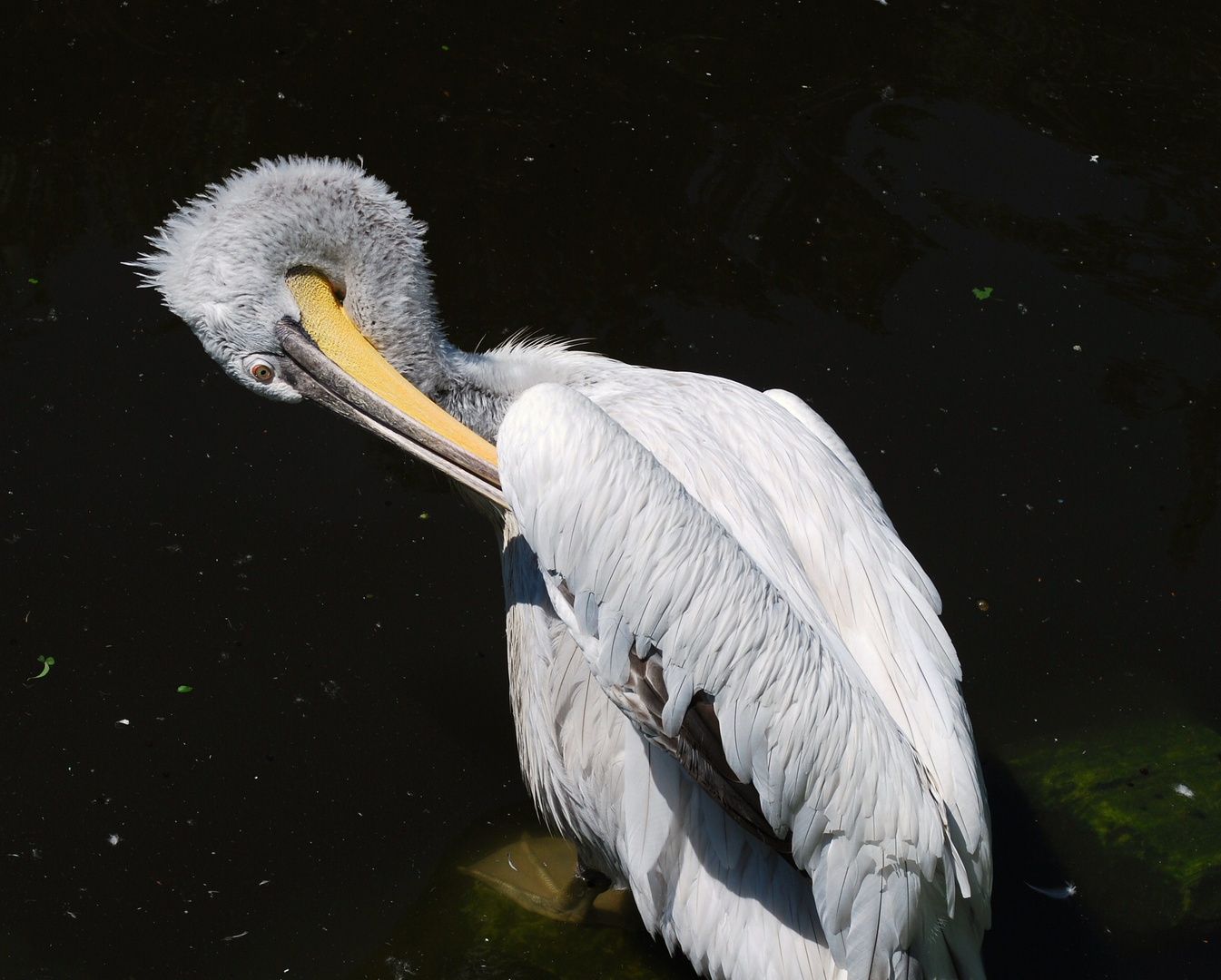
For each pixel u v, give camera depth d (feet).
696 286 20.04
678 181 21.44
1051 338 19.52
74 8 23.11
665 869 11.51
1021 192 21.48
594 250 20.40
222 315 12.51
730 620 9.59
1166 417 18.57
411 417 12.53
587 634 10.09
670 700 9.80
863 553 11.77
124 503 16.96
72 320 18.86
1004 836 14.89
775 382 18.89
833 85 23.16
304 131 21.61
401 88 22.41
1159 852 14.60
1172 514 17.58
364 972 13.41
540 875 14.33
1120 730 15.78
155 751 14.80
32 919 13.42
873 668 11.21
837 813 9.82
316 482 17.49
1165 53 23.93
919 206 21.25
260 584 16.34
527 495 9.86
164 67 22.35
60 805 14.28
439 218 20.57
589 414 9.99
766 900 11.30
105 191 20.49
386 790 14.78
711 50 23.63
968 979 11.38
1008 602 16.83
